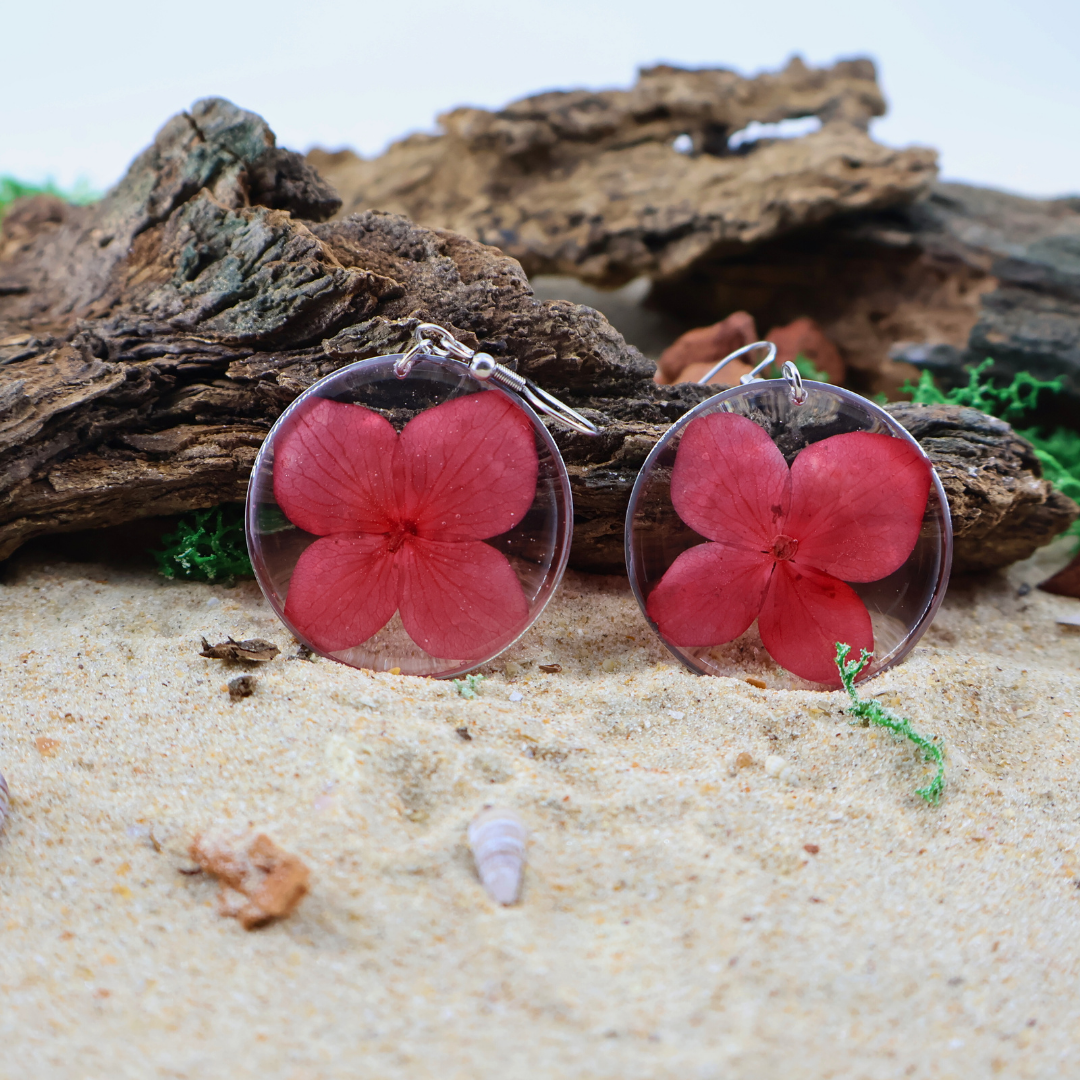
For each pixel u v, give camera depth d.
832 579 0.14
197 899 0.11
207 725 0.13
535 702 0.14
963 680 0.14
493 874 0.11
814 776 0.13
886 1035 0.11
